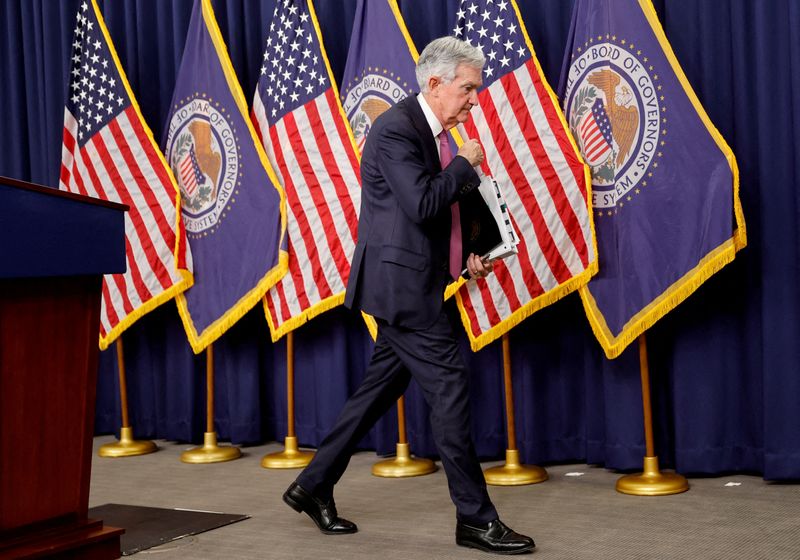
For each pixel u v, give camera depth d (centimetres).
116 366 494
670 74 332
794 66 326
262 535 290
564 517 299
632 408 364
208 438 438
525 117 358
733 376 353
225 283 423
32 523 220
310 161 407
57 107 509
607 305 348
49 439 224
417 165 256
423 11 415
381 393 286
